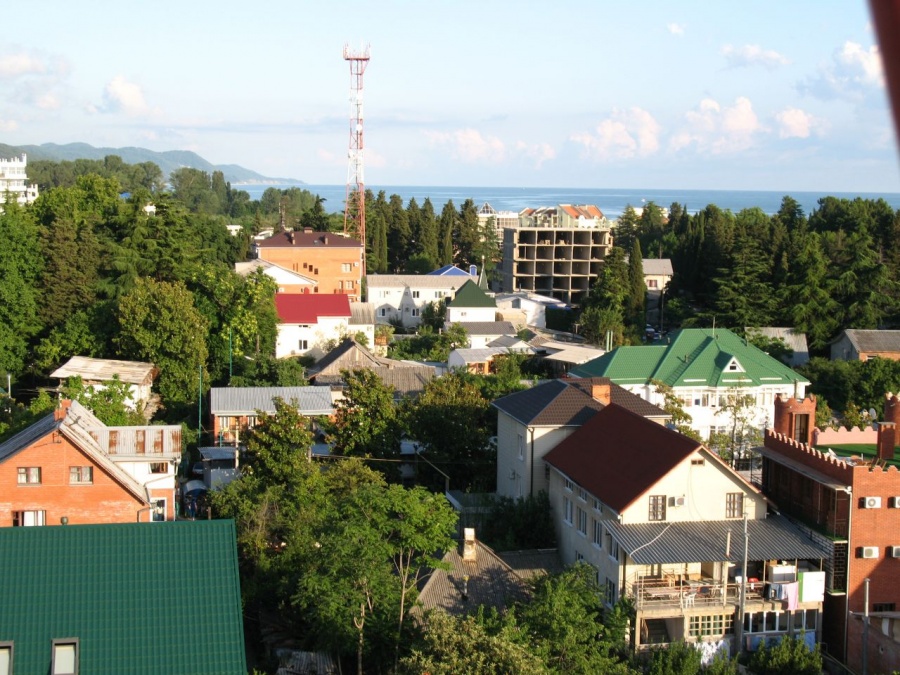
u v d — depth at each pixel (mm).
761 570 41969
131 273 83812
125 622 29047
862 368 82875
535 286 146375
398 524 36656
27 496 43281
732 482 42281
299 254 121750
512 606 36469
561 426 50875
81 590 29703
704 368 71875
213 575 30641
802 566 42469
